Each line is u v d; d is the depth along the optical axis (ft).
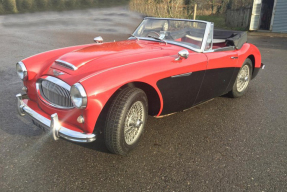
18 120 12.30
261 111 14.26
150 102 10.81
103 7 106.73
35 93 10.39
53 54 11.74
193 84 11.56
